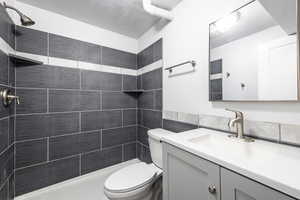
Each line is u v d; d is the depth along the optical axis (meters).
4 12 1.20
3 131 1.18
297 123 0.78
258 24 0.92
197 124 1.31
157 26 1.83
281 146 0.80
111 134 2.07
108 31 2.04
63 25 1.71
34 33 1.54
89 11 1.64
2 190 1.17
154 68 1.88
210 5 1.19
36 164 1.55
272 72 0.86
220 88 1.12
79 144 1.82
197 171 0.76
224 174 0.62
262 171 0.53
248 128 0.98
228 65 1.07
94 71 1.93
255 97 0.93
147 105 2.04
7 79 1.26
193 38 1.34
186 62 1.35
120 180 1.22
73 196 1.56
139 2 1.50
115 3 1.51
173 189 0.91
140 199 1.19
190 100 1.38
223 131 1.11
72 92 1.77
